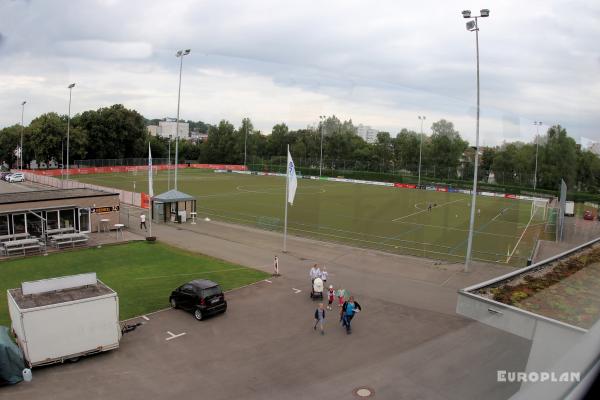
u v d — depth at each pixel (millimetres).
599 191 16156
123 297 17734
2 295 17734
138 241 27688
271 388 10758
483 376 8180
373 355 12172
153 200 34812
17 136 78375
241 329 14617
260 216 38469
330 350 12781
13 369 11266
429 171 37062
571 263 6664
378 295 17938
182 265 22484
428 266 22969
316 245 27938
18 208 26594
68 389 11000
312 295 17688
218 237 29641
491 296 6047
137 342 13727
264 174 68250
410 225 36344
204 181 67688
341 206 43969
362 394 10078
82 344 12547
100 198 30172
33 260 22922
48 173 73562
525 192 27812
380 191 46781
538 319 5258
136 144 94375
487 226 36312
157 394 10695
